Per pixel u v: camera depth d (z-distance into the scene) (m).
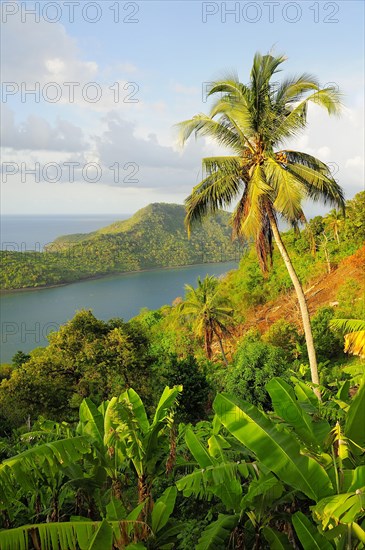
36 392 22.92
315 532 4.08
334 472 4.28
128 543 4.41
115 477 5.71
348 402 6.72
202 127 14.05
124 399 5.75
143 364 23.94
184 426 8.91
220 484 4.92
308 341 14.43
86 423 6.29
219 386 20.23
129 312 116.12
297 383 7.18
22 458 4.26
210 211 14.56
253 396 16.97
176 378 18.16
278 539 4.43
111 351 23.77
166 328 52.62
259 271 51.34
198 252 194.50
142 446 5.64
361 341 7.41
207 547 4.54
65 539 3.85
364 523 3.84
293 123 13.37
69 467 5.60
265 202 13.73
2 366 45.59
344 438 4.46
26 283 133.88
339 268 42.34
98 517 5.93
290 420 4.86
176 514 6.79
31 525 3.81
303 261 48.50
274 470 4.04
